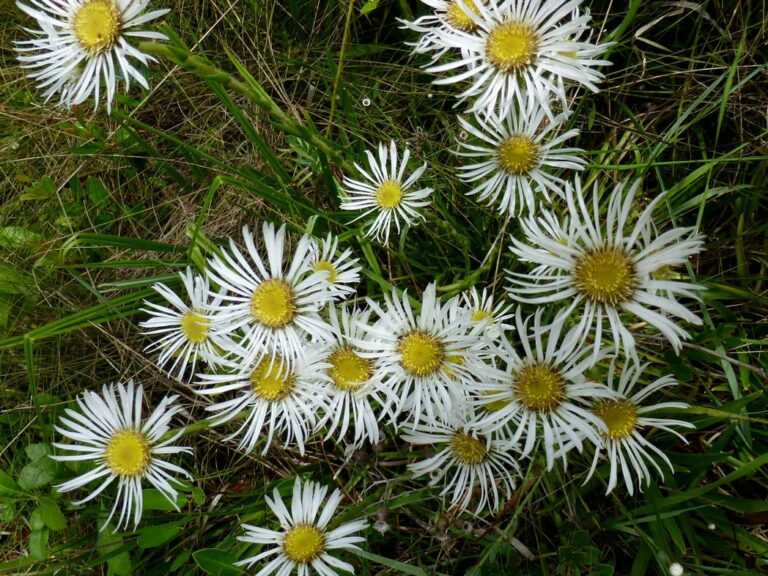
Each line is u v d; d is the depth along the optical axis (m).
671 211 0.20
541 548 0.21
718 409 0.19
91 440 0.20
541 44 0.17
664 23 0.25
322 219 0.24
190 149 0.23
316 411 0.21
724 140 0.24
